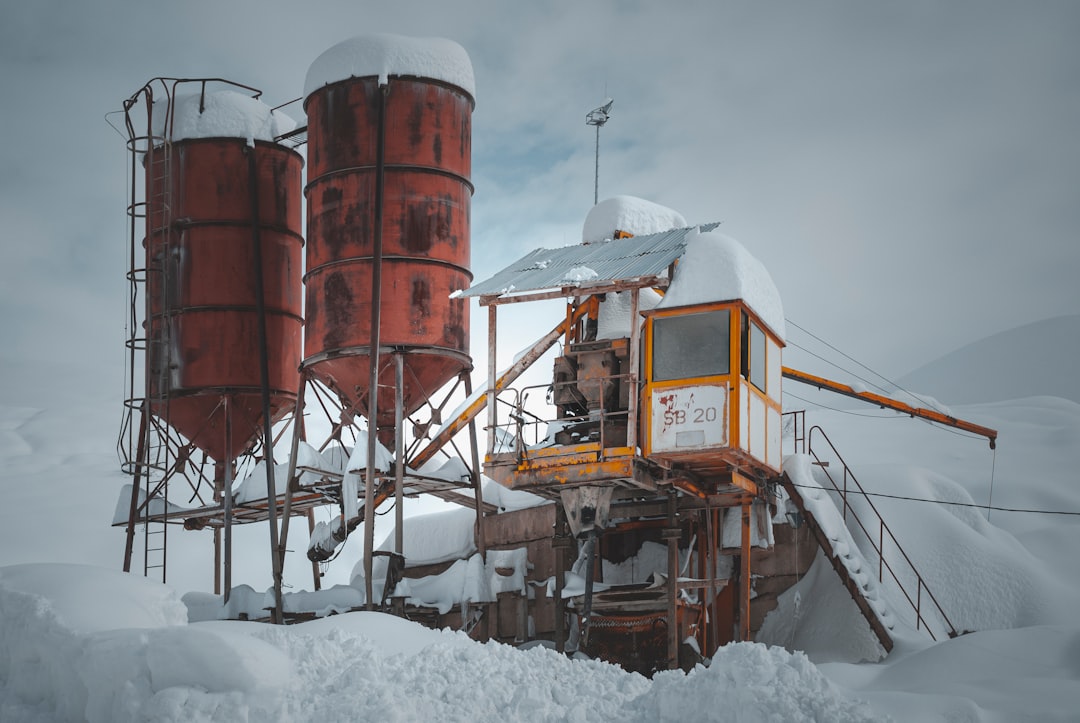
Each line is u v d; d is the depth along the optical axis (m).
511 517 38.00
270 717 16.72
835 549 31.03
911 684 24.59
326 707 17.12
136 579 20.50
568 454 29.45
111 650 17.42
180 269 40.09
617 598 32.47
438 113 36.66
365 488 34.88
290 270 41.31
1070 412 46.25
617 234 34.72
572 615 34.19
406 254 35.69
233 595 36.47
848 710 16.91
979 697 21.59
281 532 36.19
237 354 39.62
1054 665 24.02
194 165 40.41
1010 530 35.03
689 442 28.44
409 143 36.22
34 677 18.58
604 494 29.61
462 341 36.28
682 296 29.09
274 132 41.25
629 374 29.25
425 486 36.53
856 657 30.50
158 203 41.12
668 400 28.86
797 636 32.41
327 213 36.47
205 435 40.31
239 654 17.08
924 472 35.47
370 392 34.34
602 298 33.09
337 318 35.69
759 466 29.97
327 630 22.84
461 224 36.78
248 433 40.41
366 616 23.80
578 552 35.72
